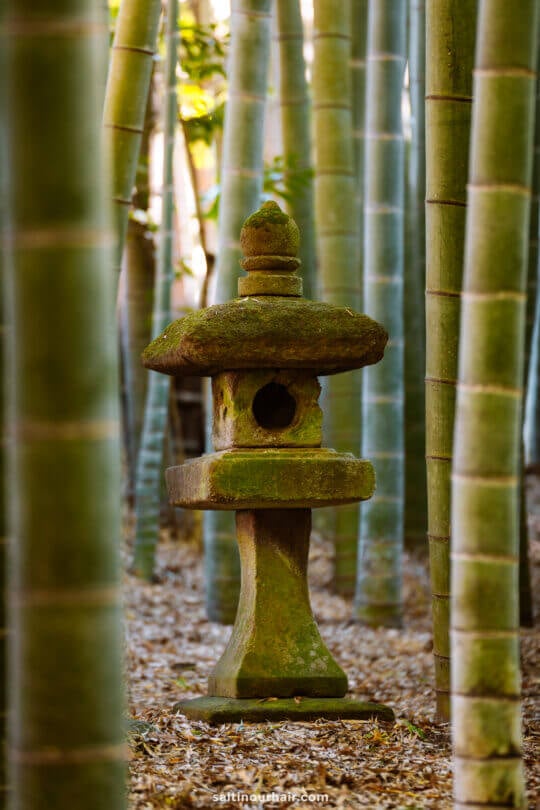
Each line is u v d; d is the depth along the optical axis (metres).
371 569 9.34
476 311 3.68
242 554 6.03
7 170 3.00
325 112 9.41
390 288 9.12
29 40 2.96
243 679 5.71
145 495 10.50
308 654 5.81
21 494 3.02
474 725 3.65
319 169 9.51
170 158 9.91
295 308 5.52
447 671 5.88
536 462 14.02
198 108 10.40
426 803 4.44
